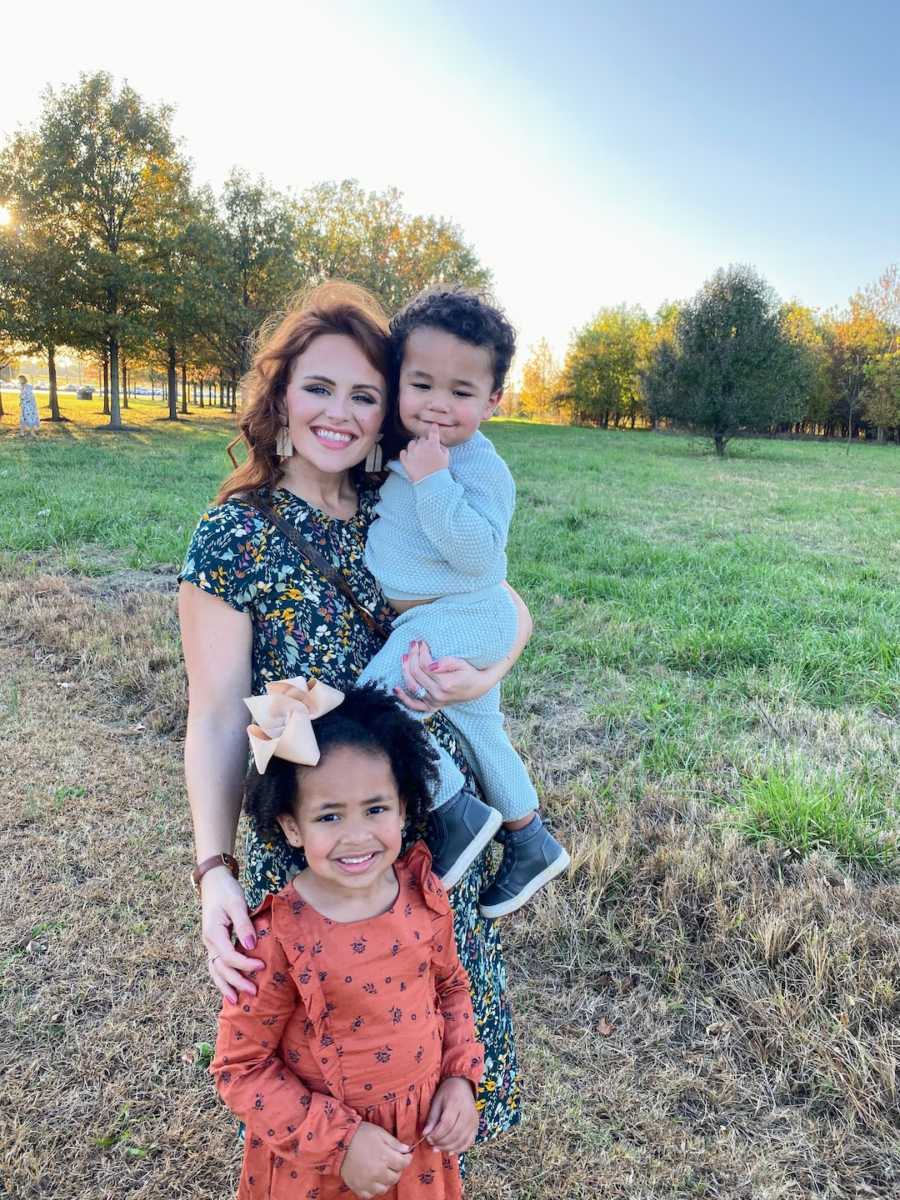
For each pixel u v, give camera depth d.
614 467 21.77
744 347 28.83
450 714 1.77
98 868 3.37
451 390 1.61
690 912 3.11
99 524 9.34
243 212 33.47
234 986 1.38
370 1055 1.44
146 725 4.67
